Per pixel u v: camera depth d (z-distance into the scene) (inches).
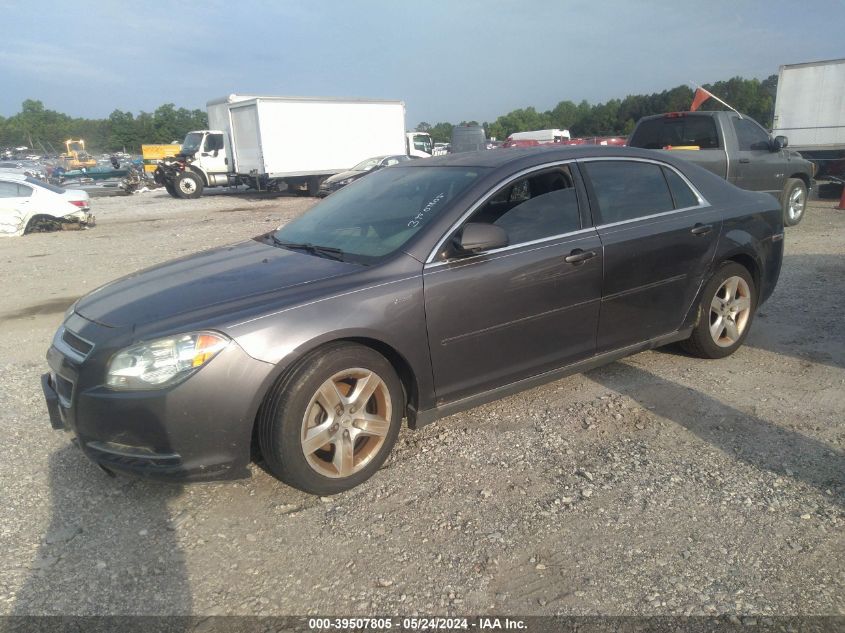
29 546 113.9
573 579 102.2
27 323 269.6
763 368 184.5
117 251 452.1
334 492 126.3
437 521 118.0
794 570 102.6
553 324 150.5
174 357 112.0
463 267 136.6
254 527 118.2
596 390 172.7
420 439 148.8
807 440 142.8
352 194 173.9
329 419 123.2
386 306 126.8
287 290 125.9
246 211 733.9
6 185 562.6
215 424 113.3
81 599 101.0
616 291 159.8
